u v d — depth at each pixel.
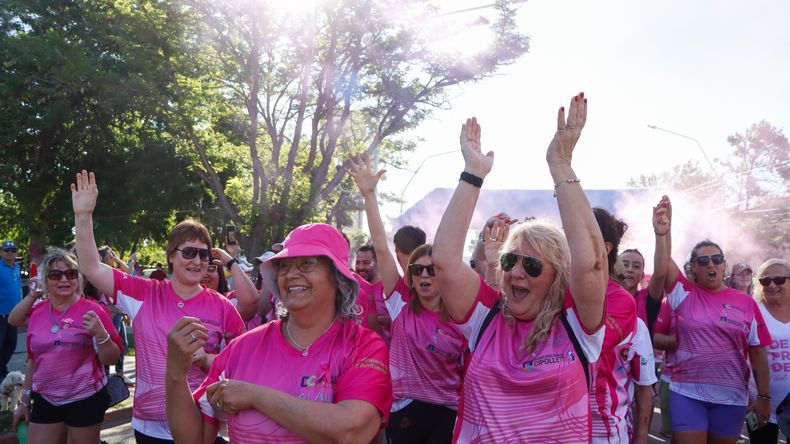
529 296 2.83
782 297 5.71
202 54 30.88
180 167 31.33
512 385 2.76
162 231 32.38
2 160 27.59
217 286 6.20
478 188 2.96
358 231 42.00
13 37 25.80
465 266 2.98
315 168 36.34
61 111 26.56
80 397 5.37
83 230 4.32
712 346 5.52
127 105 27.20
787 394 5.52
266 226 31.20
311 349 2.66
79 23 29.06
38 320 5.37
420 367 4.87
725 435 5.54
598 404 3.43
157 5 29.27
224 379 2.68
